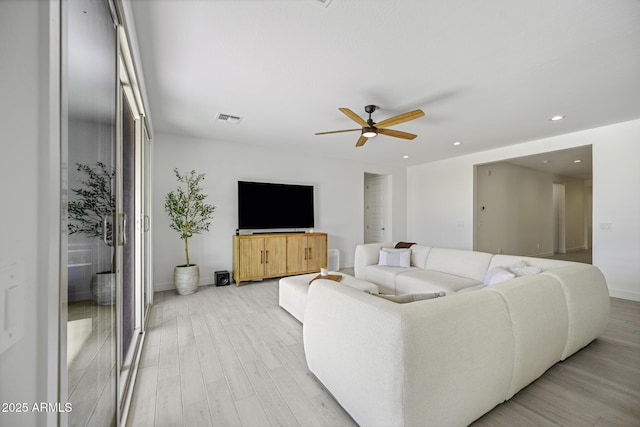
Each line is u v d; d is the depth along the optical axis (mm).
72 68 843
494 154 5211
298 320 2854
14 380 484
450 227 6035
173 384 1795
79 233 922
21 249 504
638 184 3627
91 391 1044
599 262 3930
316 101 2988
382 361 1212
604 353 2166
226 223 4586
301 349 2271
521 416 1478
